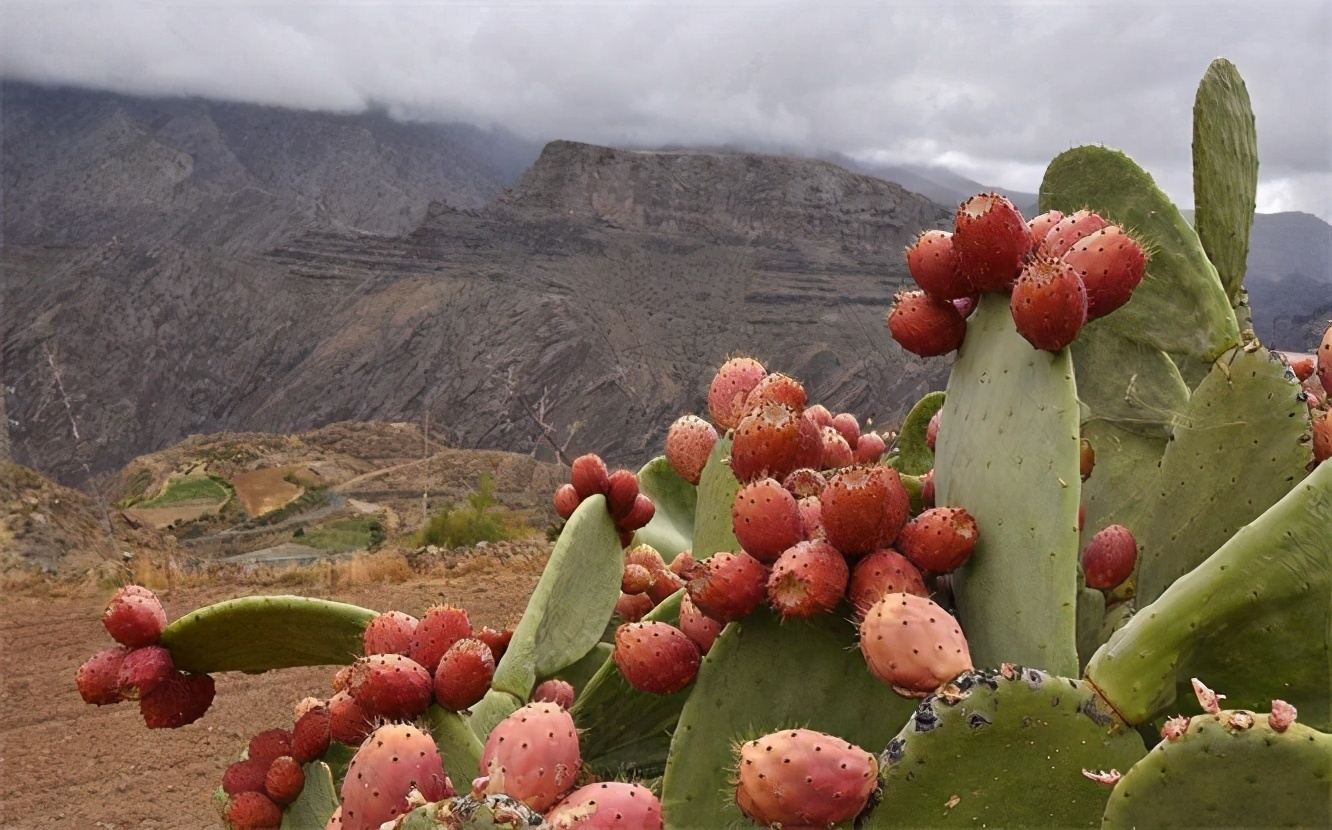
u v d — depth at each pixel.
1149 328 2.19
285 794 2.02
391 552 14.08
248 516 69.25
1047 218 1.76
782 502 1.53
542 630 2.16
